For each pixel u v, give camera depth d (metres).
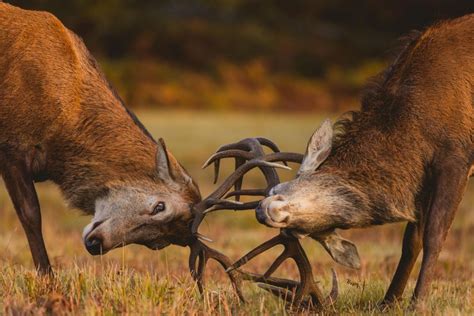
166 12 77.94
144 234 12.30
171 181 12.30
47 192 26.59
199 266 12.00
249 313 10.99
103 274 11.62
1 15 12.60
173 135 42.62
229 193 12.03
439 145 11.80
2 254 16.05
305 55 76.75
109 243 12.22
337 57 78.19
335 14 85.44
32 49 12.48
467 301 11.49
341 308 11.73
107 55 69.69
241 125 48.81
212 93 65.06
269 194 11.73
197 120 51.28
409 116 11.85
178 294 10.91
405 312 11.30
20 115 12.38
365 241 19.81
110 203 12.36
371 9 84.56
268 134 44.12
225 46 74.12
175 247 17.70
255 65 70.94
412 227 12.23
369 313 11.44
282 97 68.12
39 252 12.39
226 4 76.62
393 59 12.70
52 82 12.47
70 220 22.72
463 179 11.77
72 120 12.55
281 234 11.73
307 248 17.84
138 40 70.94
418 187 11.93
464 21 12.21
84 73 12.81
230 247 18.30
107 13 68.31
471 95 11.84
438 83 11.87
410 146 11.82
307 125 50.22
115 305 10.34
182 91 64.25
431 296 11.83
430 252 11.66
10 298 10.45
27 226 12.42
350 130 12.05
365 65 73.50
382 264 15.91
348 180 11.71
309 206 11.52
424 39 12.20
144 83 63.72
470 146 11.79
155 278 11.52
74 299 10.70
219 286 12.73
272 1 84.00
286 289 11.62
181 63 71.06
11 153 12.45
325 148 11.73
